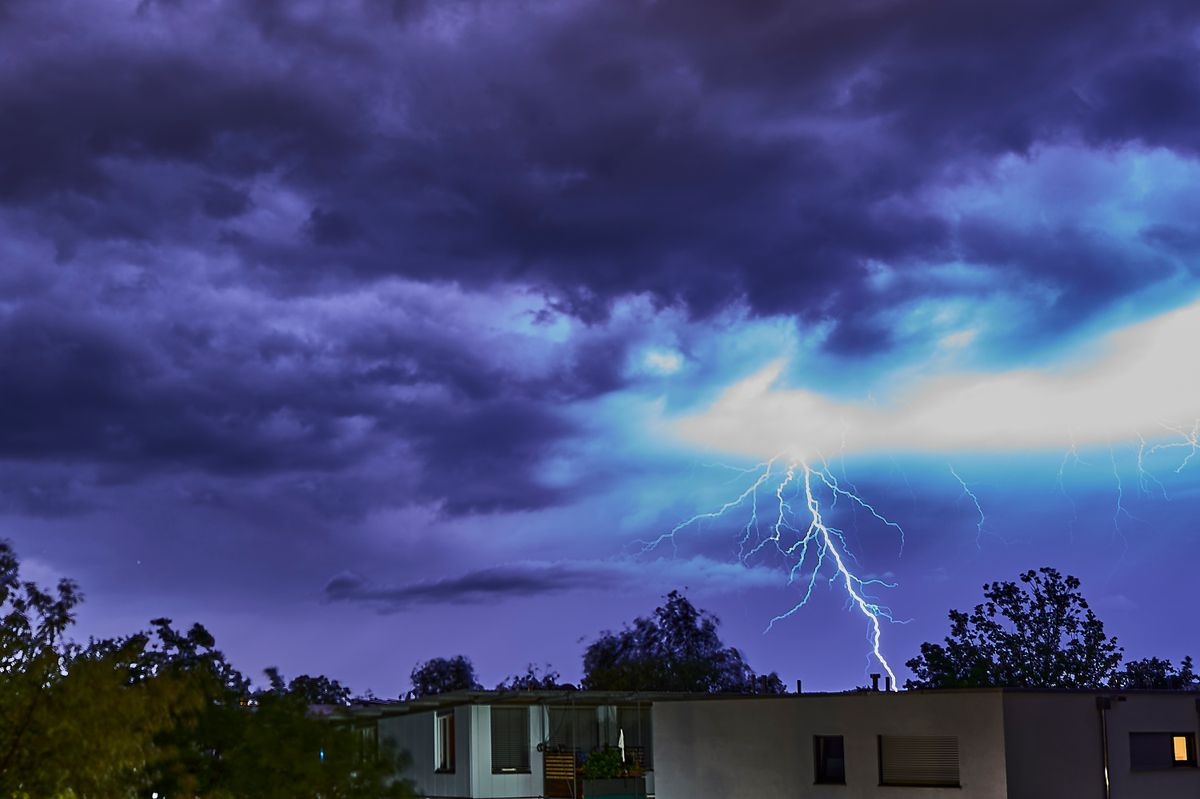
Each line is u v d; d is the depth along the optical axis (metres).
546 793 32.16
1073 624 58.03
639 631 80.25
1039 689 25.75
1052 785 25.42
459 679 84.44
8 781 15.03
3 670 15.93
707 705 30.08
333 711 23.17
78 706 15.55
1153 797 26.30
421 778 34.34
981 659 58.38
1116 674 57.62
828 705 27.92
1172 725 26.86
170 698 17.06
